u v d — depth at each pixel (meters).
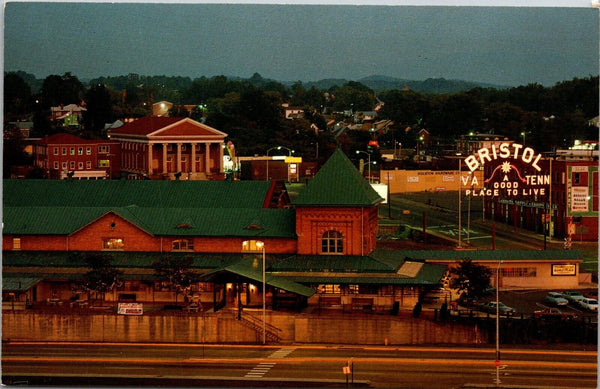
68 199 129.88
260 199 129.12
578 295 107.12
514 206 155.62
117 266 108.69
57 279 107.69
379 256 109.38
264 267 98.38
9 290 103.00
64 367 85.06
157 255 111.50
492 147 154.50
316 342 95.56
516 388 77.75
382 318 95.00
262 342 94.81
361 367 84.06
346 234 108.31
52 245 113.38
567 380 79.94
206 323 95.81
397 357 88.12
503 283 114.75
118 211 113.19
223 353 90.38
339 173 110.56
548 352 90.44
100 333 96.56
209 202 129.12
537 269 114.75
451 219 167.75
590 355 89.31
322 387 78.56
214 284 99.50
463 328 94.81
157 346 94.12
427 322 94.69
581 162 140.38
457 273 105.06
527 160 142.25
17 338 97.25
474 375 81.69
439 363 85.50
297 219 109.31
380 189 168.00
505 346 93.38
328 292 104.31
